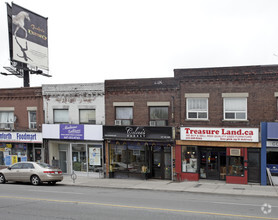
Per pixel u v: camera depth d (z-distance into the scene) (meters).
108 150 22.50
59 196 14.57
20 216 10.55
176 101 20.44
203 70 19.59
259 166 18.61
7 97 25.69
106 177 22.53
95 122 23.00
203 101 19.84
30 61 27.42
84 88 23.11
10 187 17.94
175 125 20.41
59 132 23.61
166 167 21.41
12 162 25.89
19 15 26.28
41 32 28.97
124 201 13.22
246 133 18.48
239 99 19.06
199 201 13.30
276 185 18.33
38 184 18.91
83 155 23.73
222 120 19.25
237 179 18.94
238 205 12.37
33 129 24.86
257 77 18.53
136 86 21.52
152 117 21.31
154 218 10.09
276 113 18.23
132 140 21.19
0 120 26.27
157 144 20.83
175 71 20.30
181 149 20.31
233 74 18.98
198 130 19.56
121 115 22.25
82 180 21.33
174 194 15.62
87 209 11.51
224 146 19.14
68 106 23.73
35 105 24.86
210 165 20.33
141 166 21.67
